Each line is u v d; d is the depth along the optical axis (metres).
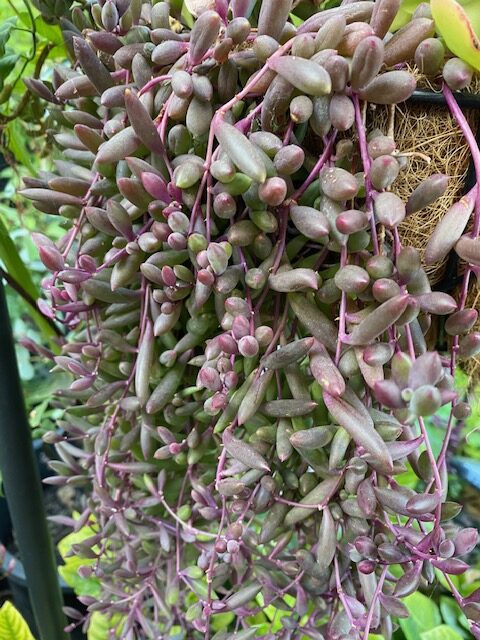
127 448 0.24
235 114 0.18
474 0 0.18
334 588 0.21
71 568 0.42
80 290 0.23
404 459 0.20
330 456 0.17
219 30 0.17
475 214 0.17
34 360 0.67
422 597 0.43
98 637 0.37
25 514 0.32
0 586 0.55
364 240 0.16
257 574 0.22
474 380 0.25
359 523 0.18
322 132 0.17
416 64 0.17
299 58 0.15
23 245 0.71
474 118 0.19
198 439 0.22
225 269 0.18
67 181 0.21
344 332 0.16
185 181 0.17
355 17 0.17
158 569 0.26
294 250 0.19
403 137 0.19
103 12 0.19
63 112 0.22
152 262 0.18
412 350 0.16
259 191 0.16
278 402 0.18
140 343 0.21
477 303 0.22
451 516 0.17
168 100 0.18
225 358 0.18
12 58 0.30
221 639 0.21
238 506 0.20
